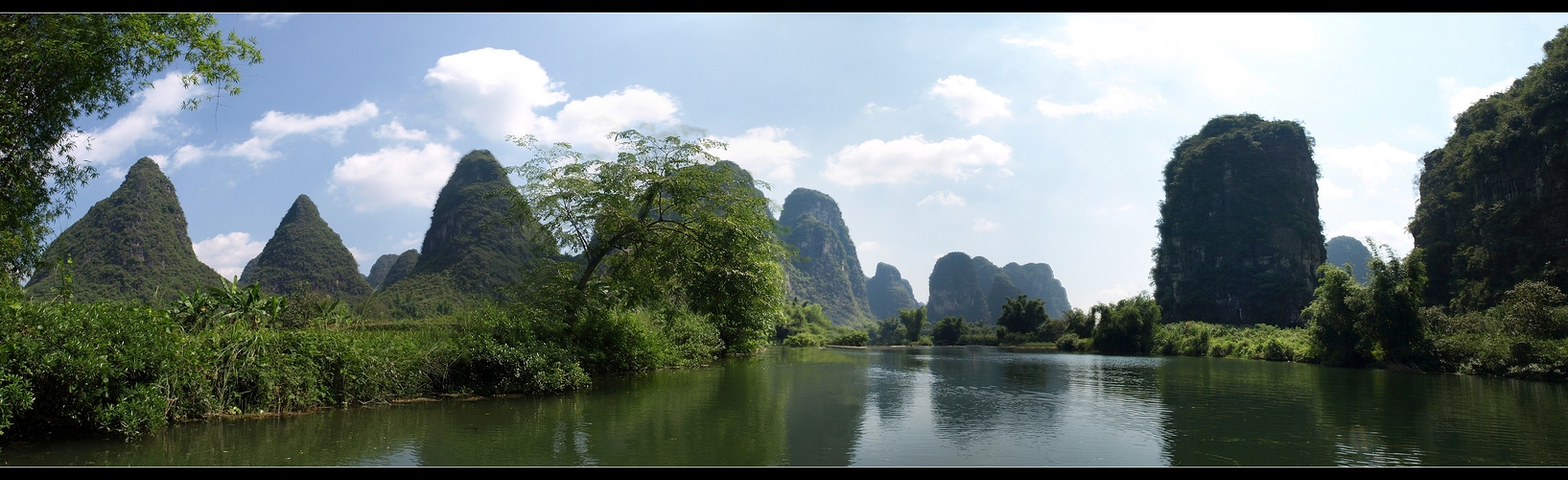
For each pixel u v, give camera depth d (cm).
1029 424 1153
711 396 1538
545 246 2034
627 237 1942
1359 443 994
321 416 1120
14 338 774
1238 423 1183
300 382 1141
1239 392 1822
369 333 1366
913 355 5066
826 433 1037
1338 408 1427
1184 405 1470
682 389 1689
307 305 1652
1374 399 1625
